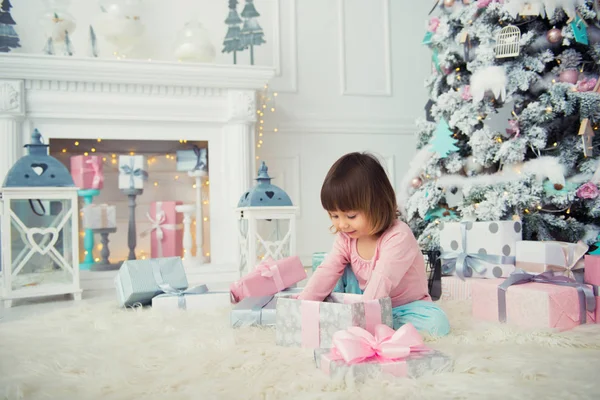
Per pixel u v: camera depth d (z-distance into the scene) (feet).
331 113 11.65
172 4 10.74
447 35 8.27
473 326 4.73
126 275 6.19
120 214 10.31
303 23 11.52
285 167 11.29
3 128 8.74
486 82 7.25
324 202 4.38
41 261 7.11
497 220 6.75
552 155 7.36
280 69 11.32
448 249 6.88
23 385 3.18
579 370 3.33
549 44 7.46
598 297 4.97
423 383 3.08
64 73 8.95
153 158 10.43
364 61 11.91
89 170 9.66
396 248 4.40
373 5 11.98
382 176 4.43
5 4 9.41
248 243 7.39
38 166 7.12
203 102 9.93
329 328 3.84
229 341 4.09
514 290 4.83
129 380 3.25
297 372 3.31
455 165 7.80
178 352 3.90
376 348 3.34
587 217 7.37
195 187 10.55
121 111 9.48
